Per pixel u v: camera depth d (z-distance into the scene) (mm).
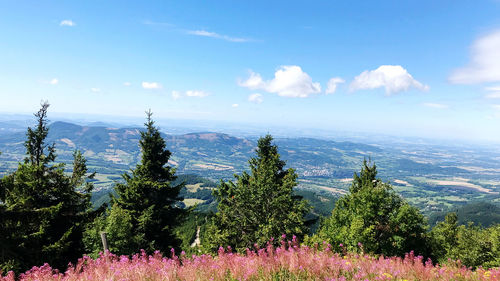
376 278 6844
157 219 20250
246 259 7621
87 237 17406
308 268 7004
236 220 20781
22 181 16031
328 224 18359
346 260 8234
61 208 17406
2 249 13555
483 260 26297
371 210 16938
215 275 6809
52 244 16344
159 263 7715
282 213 18000
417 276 7594
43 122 18016
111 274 7031
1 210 14469
